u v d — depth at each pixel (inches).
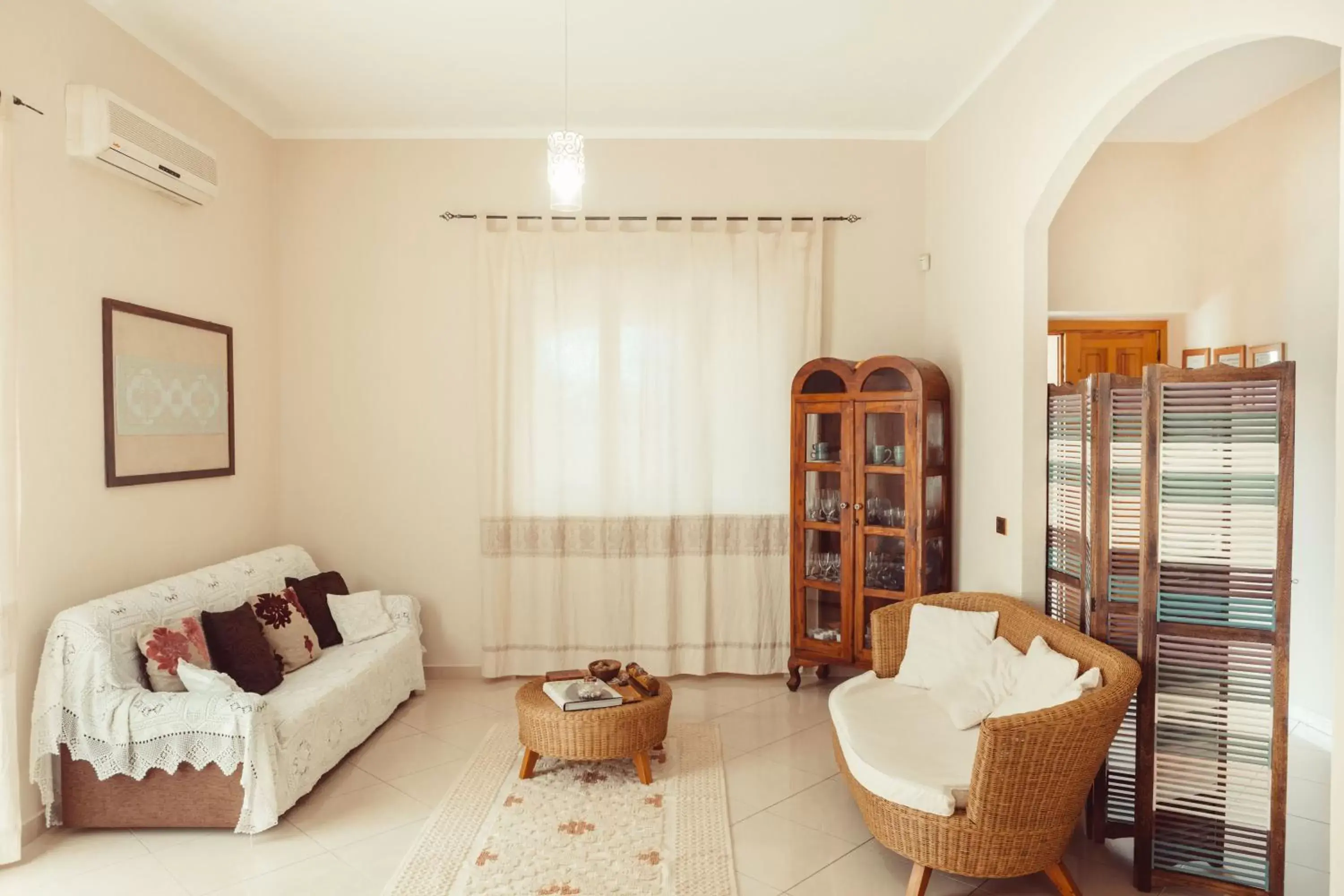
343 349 185.0
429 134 184.1
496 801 123.0
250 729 109.8
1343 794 75.1
